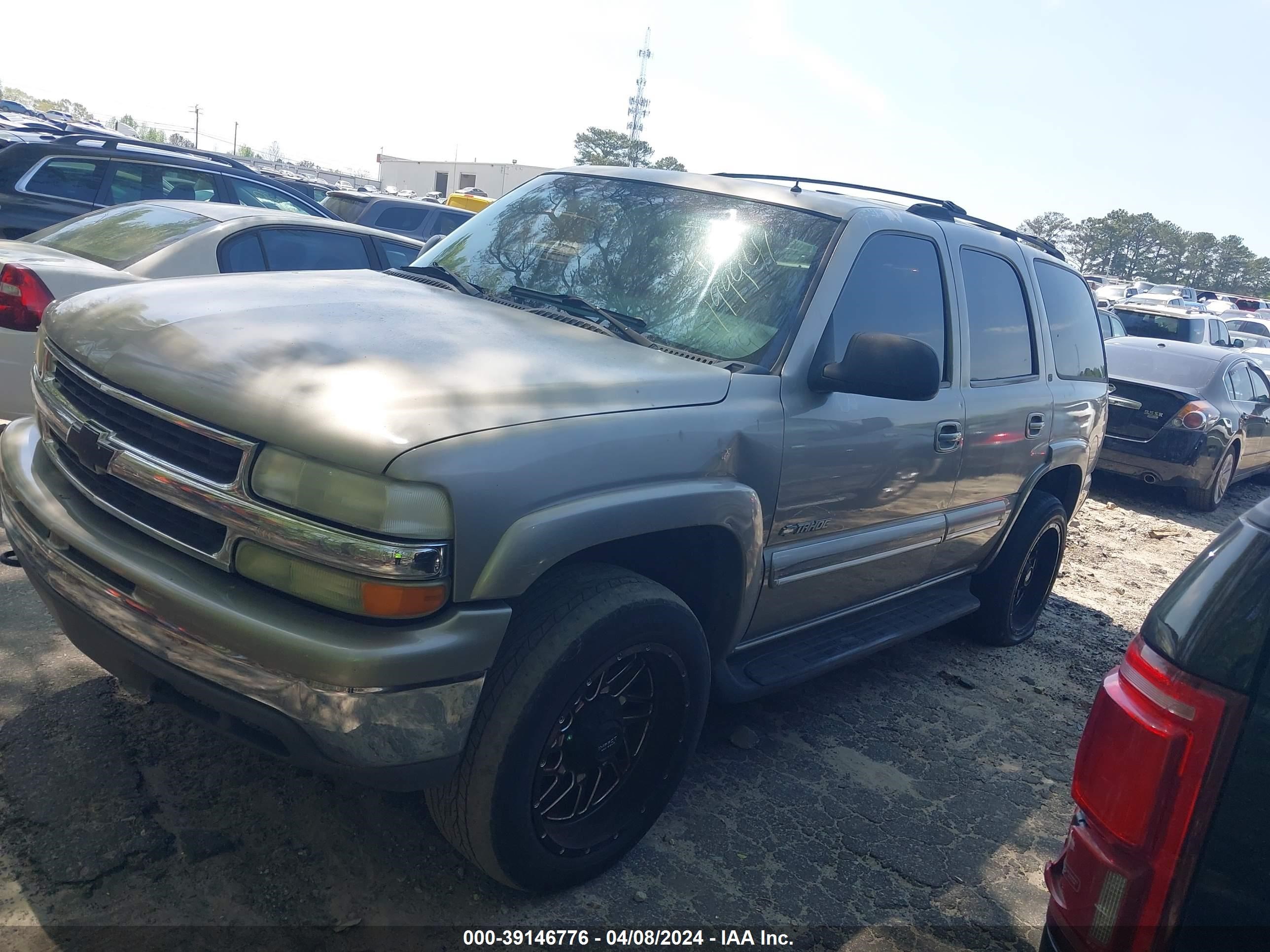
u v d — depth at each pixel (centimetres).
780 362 316
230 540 228
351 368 241
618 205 374
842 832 330
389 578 215
